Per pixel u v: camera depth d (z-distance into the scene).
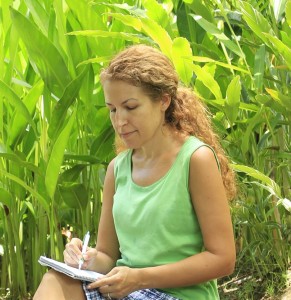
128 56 2.48
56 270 2.47
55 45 4.23
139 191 2.56
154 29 3.73
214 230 2.46
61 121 3.86
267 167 4.21
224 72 4.26
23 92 4.40
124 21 3.81
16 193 4.12
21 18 3.85
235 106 3.74
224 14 3.97
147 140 2.50
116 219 2.61
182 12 4.44
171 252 2.49
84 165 3.99
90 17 4.05
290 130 4.04
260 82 3.86
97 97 4.32
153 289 2.51
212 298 2.55
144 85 2.46
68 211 4.32
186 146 2.52
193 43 4.05
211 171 2.48
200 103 2.70
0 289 4.29
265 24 3.83
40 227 4.18
